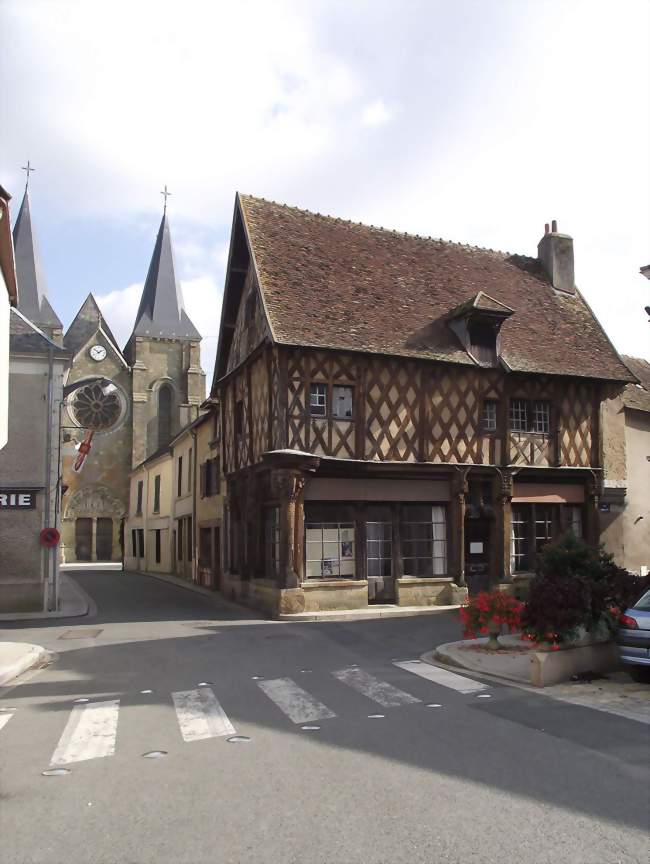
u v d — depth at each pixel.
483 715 7.30
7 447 19.03
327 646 12.23
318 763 5.74
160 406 56.34
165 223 61.03
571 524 20.17
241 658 11.05
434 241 22.42
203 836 4.36
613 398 20.95
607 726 6.85
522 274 22.80
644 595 9.34
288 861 4.01
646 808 4.75
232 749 6.18
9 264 12.09
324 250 19.98
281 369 17.00
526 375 19.20
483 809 4.73
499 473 18.86
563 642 8.98
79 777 5.50
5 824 4.60
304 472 16.89
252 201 20.36
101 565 48.16
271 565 18.44
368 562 17.84
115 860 4.07
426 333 18.81
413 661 10.70
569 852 4.12
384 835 4.34
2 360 12.27
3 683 9.53
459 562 18.30
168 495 33.75
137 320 59.16
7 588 18.58
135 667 10.49
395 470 17.73
